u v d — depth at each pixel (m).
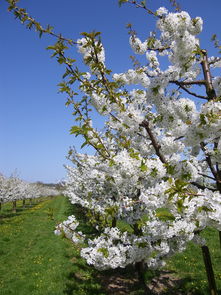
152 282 8.28
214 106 2.77
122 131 4.48
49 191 76.31
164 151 3.93
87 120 4.49
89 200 7.34
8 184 30.94
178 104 3.23
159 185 3.26
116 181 4.14
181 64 3.59
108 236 4.95
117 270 9.17
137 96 4.27
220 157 3.41
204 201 2.83
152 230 4.38
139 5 3.66
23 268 10.06
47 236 15.28
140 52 4.53
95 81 4.24
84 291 7.74
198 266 9.47
